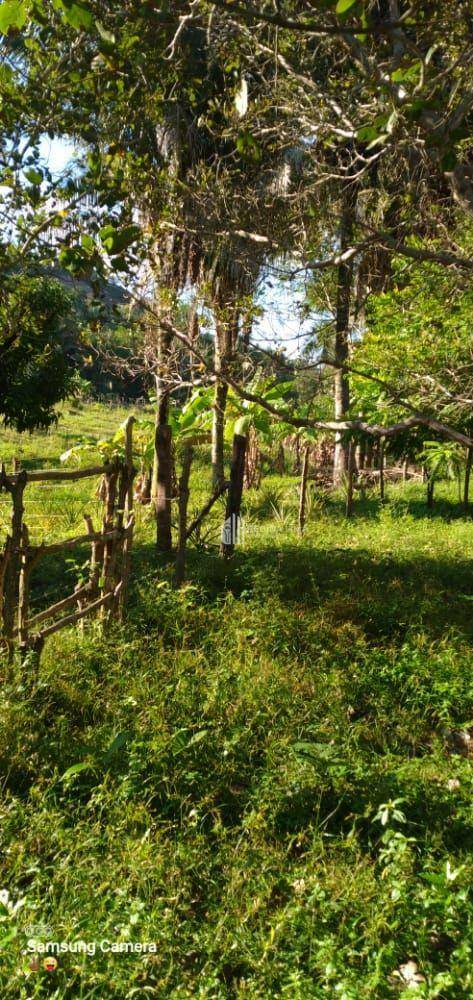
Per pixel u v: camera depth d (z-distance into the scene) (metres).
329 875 3.41
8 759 4.19
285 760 4.39
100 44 3.22
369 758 4.52
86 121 3.69
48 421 12.55
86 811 3.88
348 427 4.45
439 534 11.74
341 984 2.75
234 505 9.33
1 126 3.57
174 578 7.87
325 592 7.89
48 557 9.11
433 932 3.17
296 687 5.36
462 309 7.11
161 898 3.21
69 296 8.25
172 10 3.55
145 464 13.50
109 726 4.70
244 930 3.11
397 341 7.73
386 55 3.91
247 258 5.00
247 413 11.67
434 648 6.38
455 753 4.84
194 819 3.84
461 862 3.53
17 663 5.05
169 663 5.78
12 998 2.72
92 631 6.22
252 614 6.81
